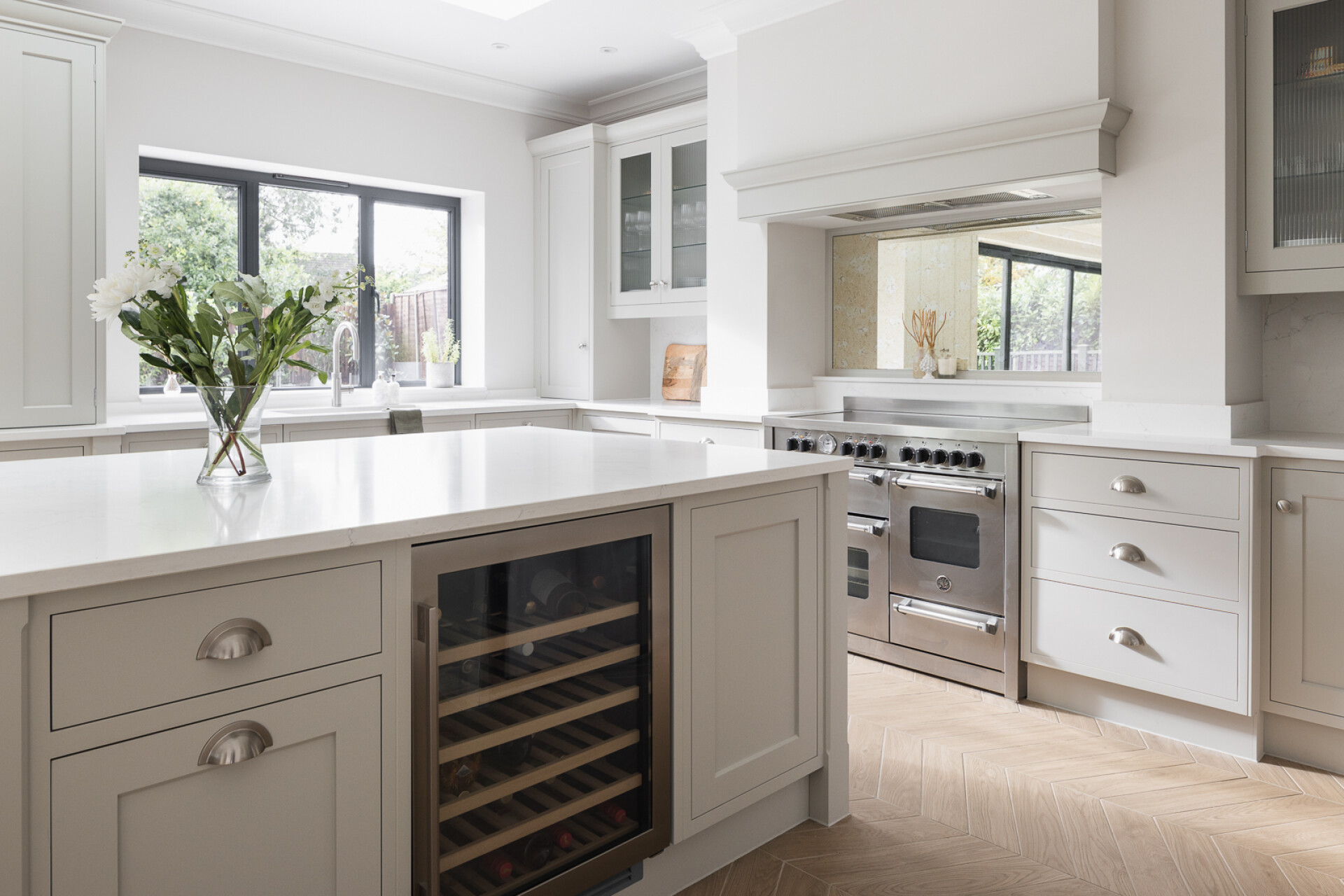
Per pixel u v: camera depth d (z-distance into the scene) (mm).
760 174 3768
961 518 3170
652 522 1785
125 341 3936
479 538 1519
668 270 4730
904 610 3338
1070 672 2938
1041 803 2332
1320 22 2600
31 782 1082
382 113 4766
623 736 1765
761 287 4129
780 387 4164
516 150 5359
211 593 1218
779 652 2082
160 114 4043
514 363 5410
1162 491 2670
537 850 1632
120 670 1144
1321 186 2621
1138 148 2895
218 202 4434
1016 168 3029
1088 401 3381
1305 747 2562
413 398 4992
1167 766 2549
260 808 1287
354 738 1382
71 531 1280
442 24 4262
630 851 1769
